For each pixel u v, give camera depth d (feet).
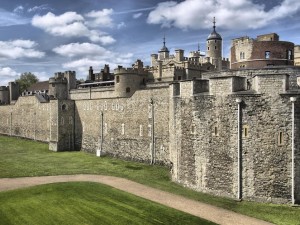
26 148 202.28
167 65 216.33
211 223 70.85
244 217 73.97
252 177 84.23
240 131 85.20
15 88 340.59
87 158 161.38
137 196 91.04
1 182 110.63
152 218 74.28
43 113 234.58
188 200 86.53
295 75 98.12
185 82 99.45
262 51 124.98
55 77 243.40
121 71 196.34
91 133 184.44
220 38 295.69
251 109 84.02
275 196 82.17
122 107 160.97
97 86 248.32
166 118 137.59
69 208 81.71
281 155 81.51
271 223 70.49
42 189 98.94
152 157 143.74
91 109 184.14
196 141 95.66
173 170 108.78
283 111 81.05
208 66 232.12
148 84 204.13
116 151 164.45
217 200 85.81
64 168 135.23
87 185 103.65
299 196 80.53
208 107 92.02
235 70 104.47
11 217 76.33
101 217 75.41
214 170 90.74
